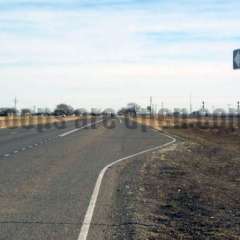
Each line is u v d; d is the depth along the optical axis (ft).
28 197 54.95
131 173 80.89
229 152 136.46
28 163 89.66
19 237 37.93
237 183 78.59
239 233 43.19
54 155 106.22
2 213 46.50
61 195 56.65
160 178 77.20
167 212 50.62
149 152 122.62
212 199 60.70
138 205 52.65
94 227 41.91
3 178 69.62
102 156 107.86
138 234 40.19
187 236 41.09
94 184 65.77
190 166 98.37
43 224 42.32
